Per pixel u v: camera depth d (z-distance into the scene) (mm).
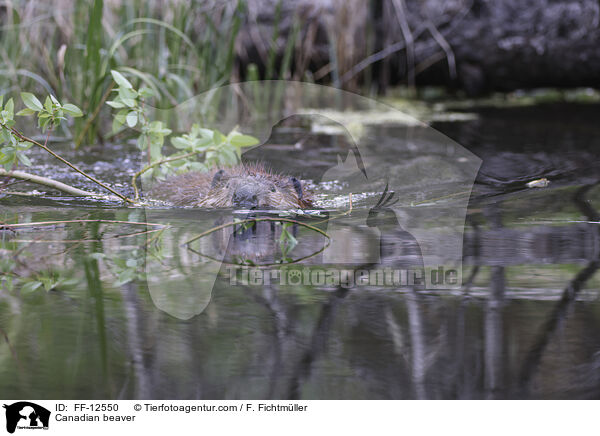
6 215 6422
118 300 4281
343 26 15305
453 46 16188
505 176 8234
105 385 3297
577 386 3293
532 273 4785
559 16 15711
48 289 4449
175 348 3658
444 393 3264
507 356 3559
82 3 10828
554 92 16875
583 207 6758
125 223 6160
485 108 14734
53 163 9102
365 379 3398
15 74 11094
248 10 15336
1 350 3605
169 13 12180
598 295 4359
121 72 10547
